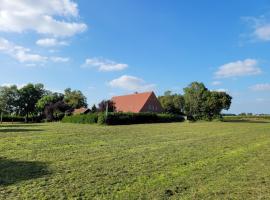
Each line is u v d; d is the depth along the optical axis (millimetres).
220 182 10219
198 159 14609
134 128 39188
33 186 9273
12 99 114312
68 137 24922
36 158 14188
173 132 32312
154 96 83188
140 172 11531
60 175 10797
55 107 76688
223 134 30562
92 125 48688
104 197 8383
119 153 16172
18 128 37750
